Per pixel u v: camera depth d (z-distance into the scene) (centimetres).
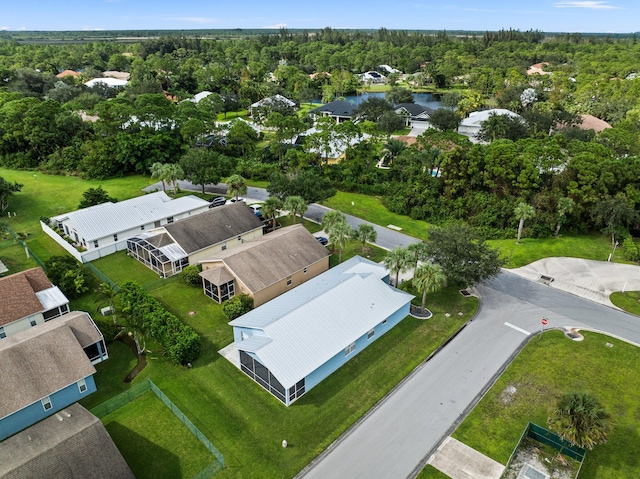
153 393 3416
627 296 4788
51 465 2488
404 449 2956
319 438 3033
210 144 9512
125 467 2619
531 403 3347
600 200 5884
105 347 3744
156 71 16775
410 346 3969
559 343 4022
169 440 3008
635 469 2823
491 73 17312
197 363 3728
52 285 4394
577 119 10219
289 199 5700
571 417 2752
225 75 15888
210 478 2730
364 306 4047
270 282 4550
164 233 5278
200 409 3256
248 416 3203
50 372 3192
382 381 3559
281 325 3628
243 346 3519
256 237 5881
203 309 4462
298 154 8112
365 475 2770
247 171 8238
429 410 3278
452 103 13575
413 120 12119
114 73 17838
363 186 7662
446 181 6606
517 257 5581
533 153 6331
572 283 5028
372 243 5922
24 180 8112
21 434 2727
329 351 3544
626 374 3650
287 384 3195
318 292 4134
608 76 15725
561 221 5972
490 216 6194
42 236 6000
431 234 4753
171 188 7750
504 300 4700
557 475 2783
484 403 3350
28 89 13212
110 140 8412
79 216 5662
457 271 4422
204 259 5209
